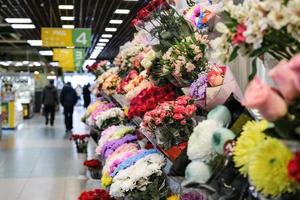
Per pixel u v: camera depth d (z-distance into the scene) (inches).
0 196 226.2
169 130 92.1
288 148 41.9
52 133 523.8
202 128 60.9
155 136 98.8
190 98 90.7
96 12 616.7
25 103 762.8
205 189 58.6
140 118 111.6
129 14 630.5
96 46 1066.1
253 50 49.3
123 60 184.2
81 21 702.5
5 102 573.3
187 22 104.3
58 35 563.5
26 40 943.7
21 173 282.4
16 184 251.8
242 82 81.7
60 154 358.0
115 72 216.4
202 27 95.7
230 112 63.3
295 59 41.6
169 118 90.8
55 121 706.2
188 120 90.7
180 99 93.4
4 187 244.8
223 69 81.4
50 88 635.5
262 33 46.6
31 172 285.1
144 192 107.1
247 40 47.2
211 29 93.5
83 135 315.0
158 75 111.8
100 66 294.2
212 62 93.5
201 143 59.4
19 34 858.1
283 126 41.8
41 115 861.2
